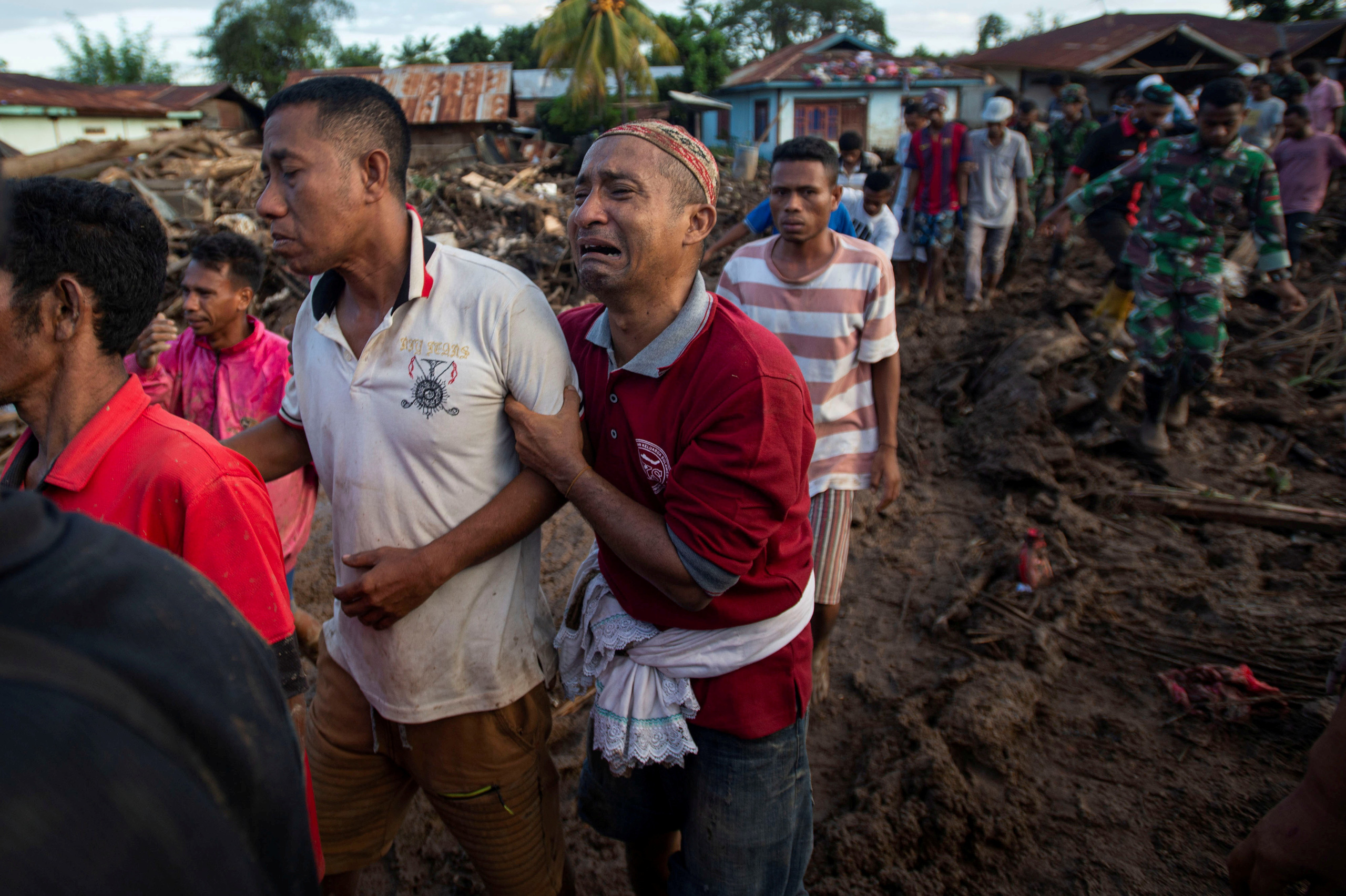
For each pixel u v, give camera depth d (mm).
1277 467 4637
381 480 1589
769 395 1480
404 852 2492
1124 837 2479
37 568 557
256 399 2764
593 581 1809
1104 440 4809
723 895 1672
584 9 25453
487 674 1679
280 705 684
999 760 2699
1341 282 7117
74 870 465
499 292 1567
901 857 2434
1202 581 3641
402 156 1557
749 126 26266
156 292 1337
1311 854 1655
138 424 1309
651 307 1576
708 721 1645
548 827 1877
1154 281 4660
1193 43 20547
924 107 7023
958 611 3432
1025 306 7148
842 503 2752
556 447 1560
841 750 2844
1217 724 2846
